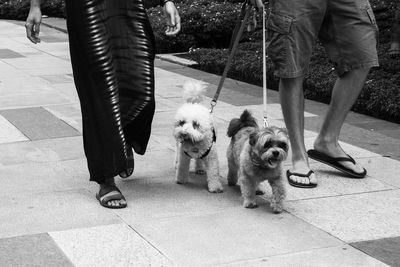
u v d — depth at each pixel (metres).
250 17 6.51
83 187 5.80
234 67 11.51
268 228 4.90
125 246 4.55
